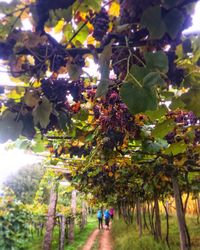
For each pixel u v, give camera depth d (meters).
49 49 1.34
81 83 1.67
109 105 2.44
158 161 5.36
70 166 7.46
